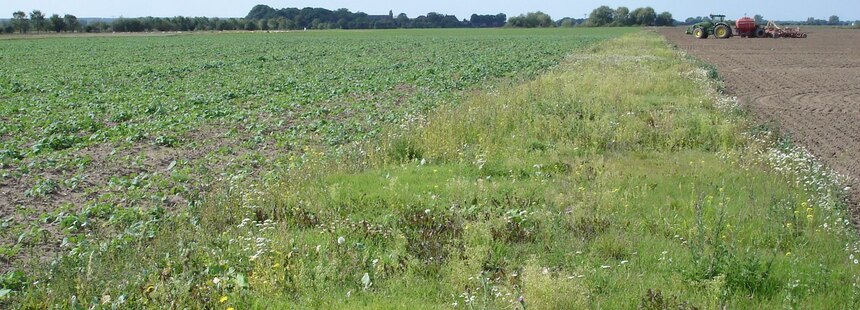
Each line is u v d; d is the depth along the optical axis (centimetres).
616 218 876
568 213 892
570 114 1585
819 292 674
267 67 3759
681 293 668
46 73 3478
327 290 673
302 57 4662
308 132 1595
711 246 779
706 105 1830
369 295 665
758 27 6706
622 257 762
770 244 804
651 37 6894
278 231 824
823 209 908
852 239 813
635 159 1244
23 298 675
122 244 809
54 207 1021
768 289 682
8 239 873
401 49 5669
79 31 11812
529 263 719
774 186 1029
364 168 1175
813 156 1298
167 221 898
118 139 1524
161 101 2183
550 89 2033
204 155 1370
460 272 695
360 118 1781
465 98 2059
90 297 663
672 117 1538
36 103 2173
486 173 1138
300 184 1029
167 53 5362
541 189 1021
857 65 3556
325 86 2622
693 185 1016
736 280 686
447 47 5928
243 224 843
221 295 665
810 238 810
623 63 3155
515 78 2750
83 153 1386
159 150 1428
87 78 3142
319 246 762
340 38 8694
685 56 3769
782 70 3241
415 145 1295
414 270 716
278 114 1883
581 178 1081
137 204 1016
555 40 7288
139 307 639
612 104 1745
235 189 1036
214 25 13300
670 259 739
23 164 1279
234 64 4006
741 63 3672
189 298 645
